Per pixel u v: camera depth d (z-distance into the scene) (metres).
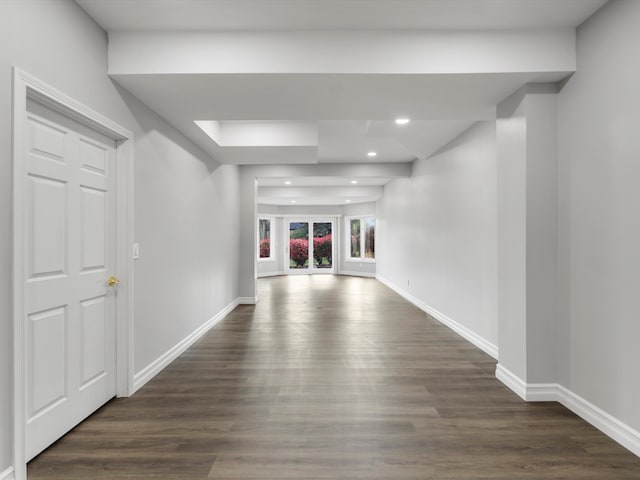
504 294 3.10
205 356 3.86
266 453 2.11
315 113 3.41
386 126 4.43
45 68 1.99
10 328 1.76
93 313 2.56
